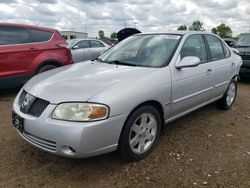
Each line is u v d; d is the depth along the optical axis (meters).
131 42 4.95
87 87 3.38
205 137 4.55
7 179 3.29
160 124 3.99
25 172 3.44
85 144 3.07
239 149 4.16
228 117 5.58
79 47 11.62
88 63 4.64
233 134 4.72
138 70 3.95
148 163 3.69
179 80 4.18
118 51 4.86
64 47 7.65
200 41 5.03
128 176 3.40
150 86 3.69
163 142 4.31
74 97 3.20
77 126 3.05
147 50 4.53
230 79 5.77
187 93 4.41
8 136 4.45
